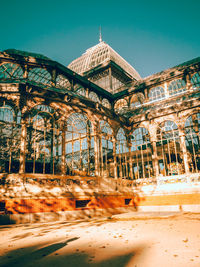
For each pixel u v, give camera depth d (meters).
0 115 14.20
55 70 16.94
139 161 22.56
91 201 14.35
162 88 20.53
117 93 22.55
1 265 4.41
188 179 15.83
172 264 4.21
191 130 16.97
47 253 5.22
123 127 19.92
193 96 17.67
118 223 10.48
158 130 19.64
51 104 14.30
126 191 17.17
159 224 9.66
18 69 16.16
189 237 6.62
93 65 26.64
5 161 15.44
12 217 10.96
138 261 4.44
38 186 12.18
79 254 5.06
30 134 17.47
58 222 11.52
